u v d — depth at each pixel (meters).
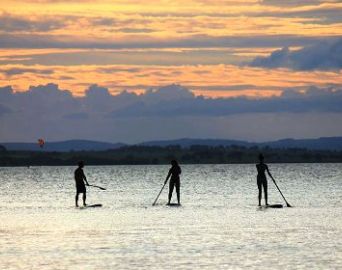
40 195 189.75
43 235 84.25
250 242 75.94
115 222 99.94
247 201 153.00
